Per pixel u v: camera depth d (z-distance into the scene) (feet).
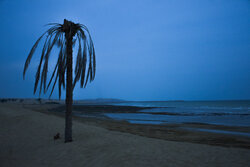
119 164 12.94
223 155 15.34
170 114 101.30
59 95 21.70
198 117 82.12
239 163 13.37
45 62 19.39
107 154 15.51
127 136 25.09
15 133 30.86
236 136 33.27
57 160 15.28
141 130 41.22
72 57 22.49
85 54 22.20
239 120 67.92
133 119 73.56
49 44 20.21
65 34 21.98
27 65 18.97
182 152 16.10
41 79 19.24
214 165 12.91
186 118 77.77
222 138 31.14
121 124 53.57
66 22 21.30
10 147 21.38
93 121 61.57
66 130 22.26
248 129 43.60
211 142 27.89
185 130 41.73
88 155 15.74
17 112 78.43
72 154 16.49
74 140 23.04
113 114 104.22
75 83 22.11
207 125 52.11
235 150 17.13
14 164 14.96
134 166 12.44
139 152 15.75
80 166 13.30
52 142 22.93
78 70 21.80
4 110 89.40
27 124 41.32
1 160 16.11
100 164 13.25
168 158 14.20
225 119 72.13
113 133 28.50
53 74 20.79
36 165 14.43
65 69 21.72
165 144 19.47
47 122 43.50
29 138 26.45
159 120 69.00
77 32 22.62
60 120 48.34
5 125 41.68
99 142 20.47
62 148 19.02
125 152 15.78
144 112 121.19
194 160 13.87
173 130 41.34
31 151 19.21
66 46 22.13
